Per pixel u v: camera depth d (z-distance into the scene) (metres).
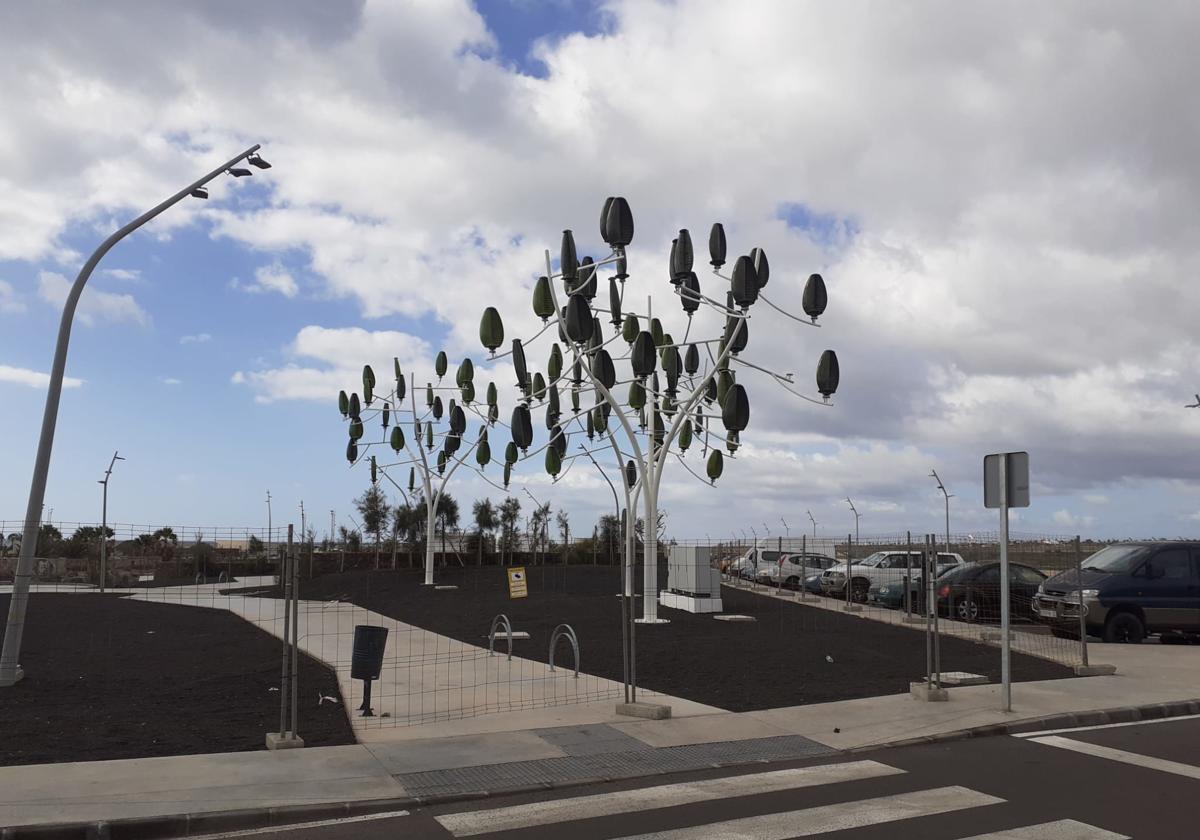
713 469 24.31
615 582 32.22
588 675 13.59
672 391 25.08
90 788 7.42
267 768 8.15
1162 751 9.30
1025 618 22.62
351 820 7.00
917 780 8.09
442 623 21.66
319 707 11.13
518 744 9.21
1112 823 6.76
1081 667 14.17
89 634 20.02
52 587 33.81
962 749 9.40
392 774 8.07
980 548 27.33
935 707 11.23
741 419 19.36
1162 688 12.75
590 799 7.51
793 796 7.55
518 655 15.94
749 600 26.78
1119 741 9.80
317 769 8.16
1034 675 14.02
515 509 46.88
